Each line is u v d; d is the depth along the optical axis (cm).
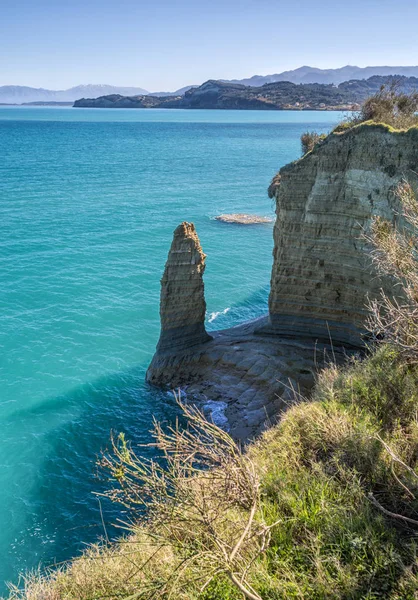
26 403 2359
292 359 2367
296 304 2525
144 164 11344
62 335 3055
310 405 1049
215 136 19938
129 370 2675
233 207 6856
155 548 694
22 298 3572
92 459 1983
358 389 1032
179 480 649
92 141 17612
